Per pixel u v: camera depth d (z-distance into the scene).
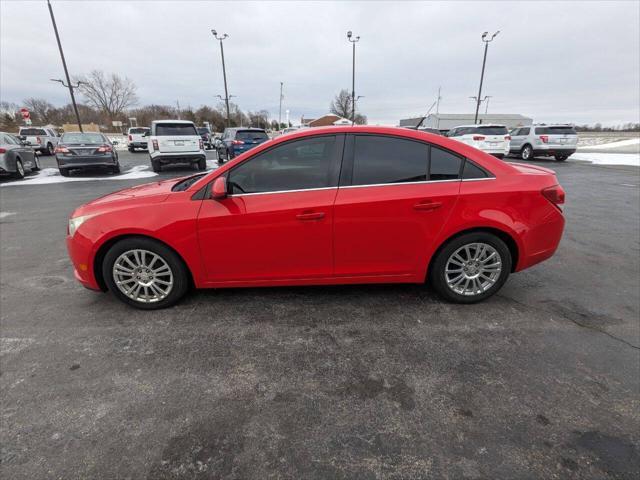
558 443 1.83
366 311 3.08
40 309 3.17
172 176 12.45
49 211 7.13
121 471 1.70
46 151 22.27
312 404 2.09
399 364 2.42
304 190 2.87
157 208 2.89
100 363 2.45
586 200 7.88
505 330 2.80
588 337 2.71
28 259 4.45
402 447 1.81
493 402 2.09
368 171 2.89
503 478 1.65
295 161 2.89
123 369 2.39
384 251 2.98
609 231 5.52
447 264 3.07
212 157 20.88
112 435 1.88
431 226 2.93
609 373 2.32
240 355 2.52
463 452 1.78
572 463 1.72
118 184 10.60
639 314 3.05
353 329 2.82
